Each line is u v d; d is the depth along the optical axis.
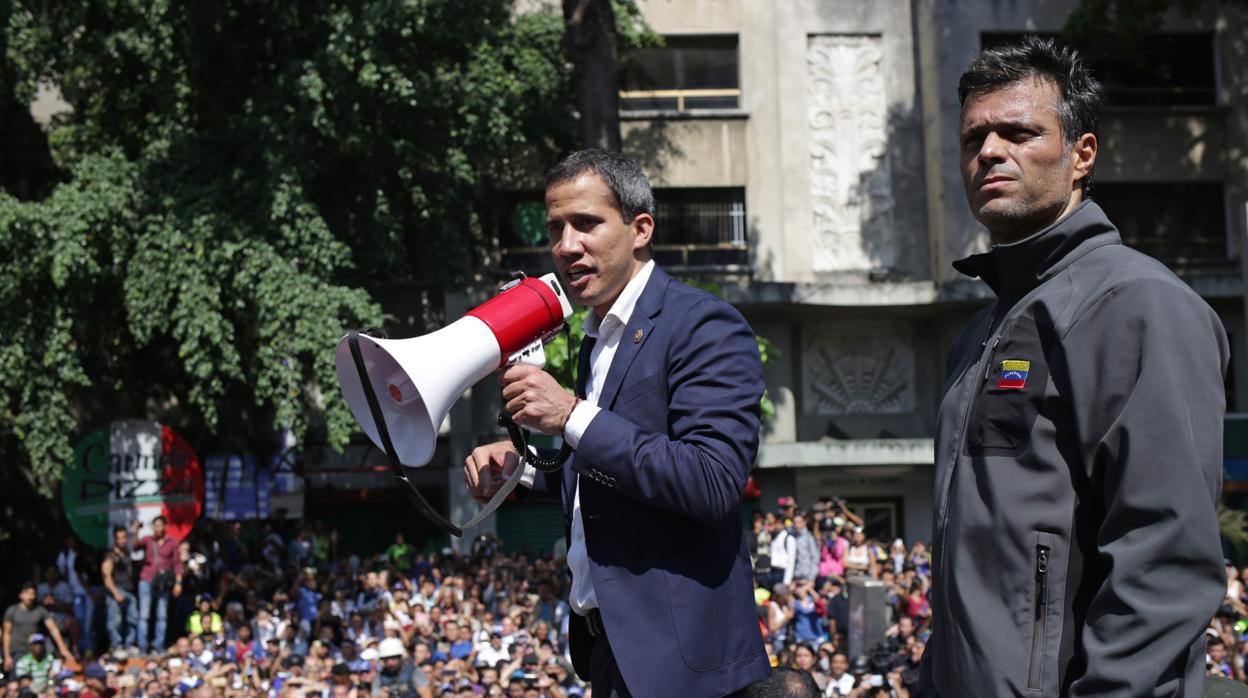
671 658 2.87
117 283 17.28
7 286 15.95
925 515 23.50
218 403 18.48
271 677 13.34
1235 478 21.81
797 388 23.62
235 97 17.69
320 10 16.72
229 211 16.50
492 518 22.05
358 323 16.61
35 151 19.23
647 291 3.11
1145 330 2.19
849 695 10.33
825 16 23.38
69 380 16.44
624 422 2.84
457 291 19.31
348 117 16.41
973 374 2.46
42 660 14.38
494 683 12.06
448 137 18.19
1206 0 23.03
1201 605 2.06
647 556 2.93
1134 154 22.84
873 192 23.30
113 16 17.30
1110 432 2.18
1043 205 2.45
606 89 13.88
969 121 2.52
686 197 22.91
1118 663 2.07
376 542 22.70
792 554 15.86
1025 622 2.25
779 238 22.92
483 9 16.67
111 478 16.55
